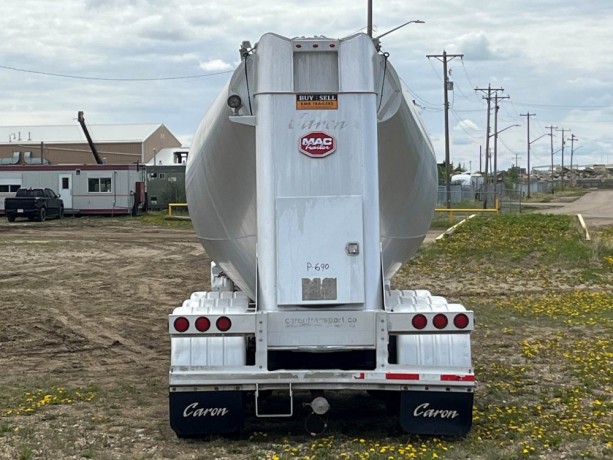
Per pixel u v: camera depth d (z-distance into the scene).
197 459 6.87
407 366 7.00
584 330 13.75
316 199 6.98
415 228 8.16
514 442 7.38
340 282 6.95
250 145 7.29
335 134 7.01
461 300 17.58
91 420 8.17
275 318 6.96
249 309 7.36
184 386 7.05
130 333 13.98
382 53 7.16
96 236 36.25
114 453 7.04
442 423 7.16
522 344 12.40
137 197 51.00
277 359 7.21
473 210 40.94
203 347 7.07
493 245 24.83
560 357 11.44
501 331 13.65
